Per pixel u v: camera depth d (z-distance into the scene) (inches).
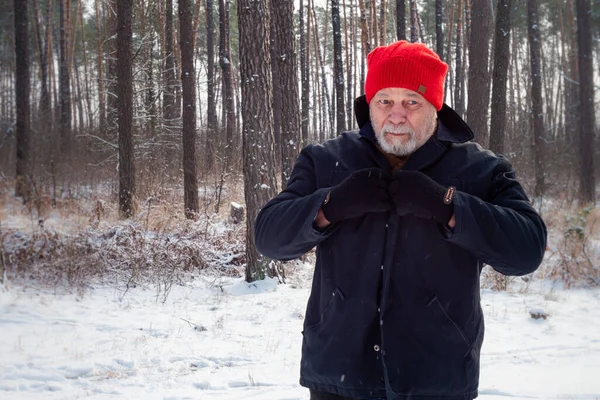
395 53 73.5
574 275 355.3
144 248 386.9
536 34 637.3
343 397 76.8
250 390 186.5
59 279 329.4
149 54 840.3
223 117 1325.0
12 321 262.4
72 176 552.7
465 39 1333.7
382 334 72.6
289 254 75.1
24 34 467.2
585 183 500.7
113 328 257.6
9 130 464.4
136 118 708.7
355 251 75.0
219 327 261.7
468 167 75.3
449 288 73.2
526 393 176.7
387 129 73.5
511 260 68.5
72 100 774.5
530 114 725.9
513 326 264.4
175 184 652.7
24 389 185.2
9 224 400.5
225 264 403.2
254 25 350.9
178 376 199.0
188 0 562.9
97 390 185.2
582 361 211.9
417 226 72.6
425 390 71.8
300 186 78.6
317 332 78.1
